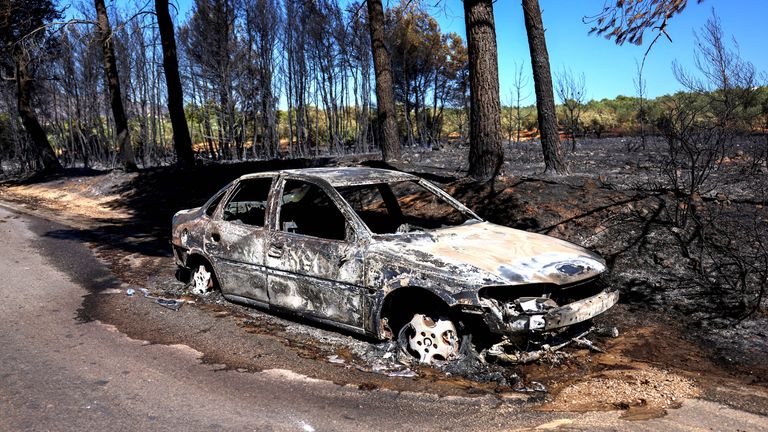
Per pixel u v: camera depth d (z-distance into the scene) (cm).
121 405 389
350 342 515
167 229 1230
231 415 375
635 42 500
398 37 2966
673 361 479
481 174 1057
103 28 2155
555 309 430
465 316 443
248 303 598
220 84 3078
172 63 1952
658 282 664
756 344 510
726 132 1048
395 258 470
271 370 453
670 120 1082
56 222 1341
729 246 718
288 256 542
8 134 3938
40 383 426
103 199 1833
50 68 3488
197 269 679
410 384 426
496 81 1045
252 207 692
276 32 3108
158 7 1919
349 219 511
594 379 438
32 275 788
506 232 546
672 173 1111
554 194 955
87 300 660
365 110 3108
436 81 3581
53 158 2780
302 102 3186
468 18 1043
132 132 3878
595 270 474
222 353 491
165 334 541
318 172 583
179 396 405
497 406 389
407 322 486
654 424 361
